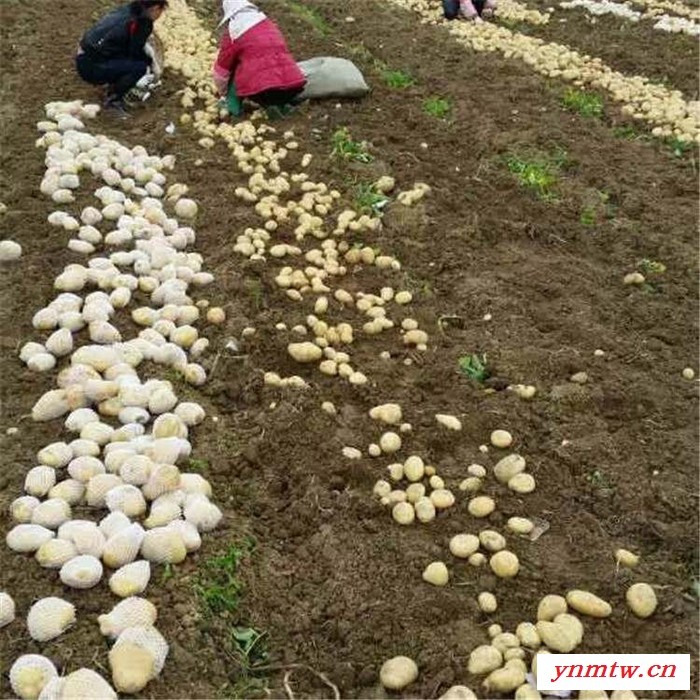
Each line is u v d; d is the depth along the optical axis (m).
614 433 2.93
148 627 2.05
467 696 1.98
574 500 2.64
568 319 3.47
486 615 2.26
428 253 3.88
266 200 4.09
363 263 3.78
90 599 2.14
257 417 2.85
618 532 2.55
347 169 4.50
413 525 2.52
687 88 6.11
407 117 5.20
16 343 3.10
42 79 5.41
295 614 2.25
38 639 2.02
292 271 3.63
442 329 3.39
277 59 4.92
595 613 2.22
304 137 4.85
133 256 3.58
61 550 2.19
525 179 4.54
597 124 5.32
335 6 7.62
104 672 1.98
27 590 2.15
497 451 2.81
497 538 2.42
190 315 3.28
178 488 2.43
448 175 4.56
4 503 2.39
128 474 2.42
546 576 2.36
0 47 5.91
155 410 2.77
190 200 4.06
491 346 3.28
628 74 6.41
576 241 4.09
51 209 3.93
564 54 6.46
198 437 2.76
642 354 3.30
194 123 4.97
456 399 3.02
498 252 3.93
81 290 3.38
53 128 4.63
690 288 3.76
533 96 5.66
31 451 2.60
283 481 2.66
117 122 4.94
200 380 3.02
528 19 7.66
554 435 2.87
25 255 3.62
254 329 3.24
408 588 2.30
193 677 2.04
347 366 3.10
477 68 6.11
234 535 2.40
